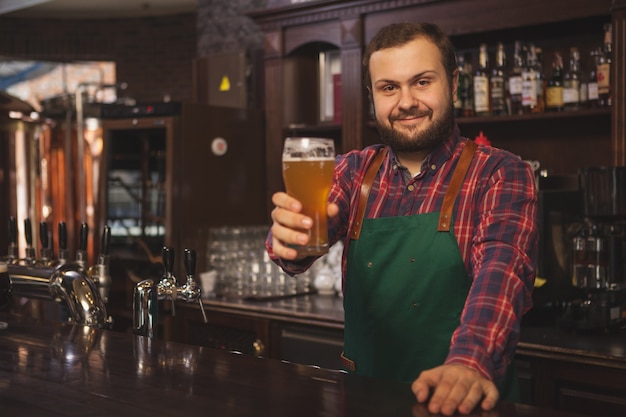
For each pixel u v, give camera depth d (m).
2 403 1.19
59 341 1.63
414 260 1.78
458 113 3.67
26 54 8.38
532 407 1.14
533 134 3.71
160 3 8.02
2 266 1.85
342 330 3.09
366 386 1.25
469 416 1.10
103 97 8.55
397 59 1.64
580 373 2.47
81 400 1.19
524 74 3.47
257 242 4.00
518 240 1.55
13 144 4.71
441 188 1.79
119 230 4.28
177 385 1.27
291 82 4.27
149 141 4.24
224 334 3.57
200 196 4.12
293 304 3.44
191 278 1.82
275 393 1.21
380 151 1.93
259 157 4.42
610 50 3.19
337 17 3.94
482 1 3.47
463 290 1.75
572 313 2.72
